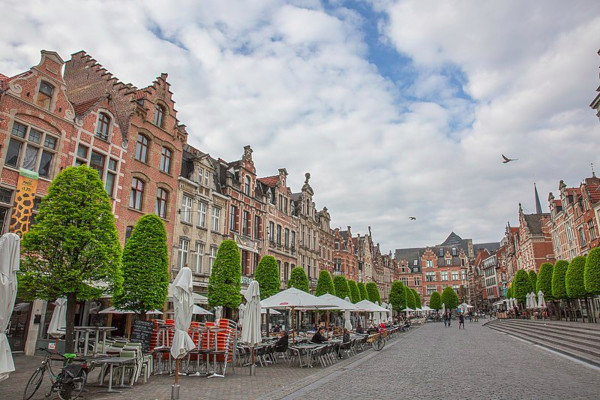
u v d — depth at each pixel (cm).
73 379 980
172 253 2720
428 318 8612
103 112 2320
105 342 1670
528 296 4775
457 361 1806
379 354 2223
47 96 2019
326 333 2567
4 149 1797
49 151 1994
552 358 1822
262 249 3828
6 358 849
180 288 1110
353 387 1209
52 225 1305
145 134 2630
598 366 1524
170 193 2769
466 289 11531
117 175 2369
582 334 2281
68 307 1319
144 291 1808
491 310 10181
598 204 4128
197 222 3005
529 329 3441
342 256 6325
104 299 2266
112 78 2720
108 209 1441
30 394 1034
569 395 1027
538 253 6475
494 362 1739
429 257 12131
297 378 1402
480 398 1012
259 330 1518
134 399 1018
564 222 5350
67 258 1304
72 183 1370
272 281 3031
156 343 1570
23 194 1838
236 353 1700
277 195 4262
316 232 5266
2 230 1762
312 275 5006
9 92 1836
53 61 2050
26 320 1833
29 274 1266
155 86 2750
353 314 5388
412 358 1977
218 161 3516
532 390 1100
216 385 1246
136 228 1919
